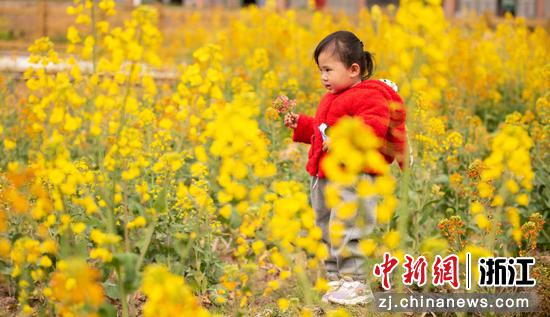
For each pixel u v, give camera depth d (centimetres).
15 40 1205
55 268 305
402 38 230
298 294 337
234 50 787
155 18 282
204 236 344
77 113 338
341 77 332
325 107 337
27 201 297
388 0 1997
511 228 340
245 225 266
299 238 245
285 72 730
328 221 344
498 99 630
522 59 685
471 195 362
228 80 539
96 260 330
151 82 284
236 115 229
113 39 277
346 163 203
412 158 338
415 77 238
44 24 1243
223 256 396
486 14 1255
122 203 334
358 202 232
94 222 309
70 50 302
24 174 287
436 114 537
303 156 461
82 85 360
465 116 540
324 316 318
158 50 1009
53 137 265
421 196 382
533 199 413
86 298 225
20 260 263
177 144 439
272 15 806
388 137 330
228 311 323
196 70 304
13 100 556
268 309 323
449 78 639
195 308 216
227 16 1266
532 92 626
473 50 706
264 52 592
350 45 331
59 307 253
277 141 471
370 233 308
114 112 361
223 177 237
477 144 495
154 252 341
